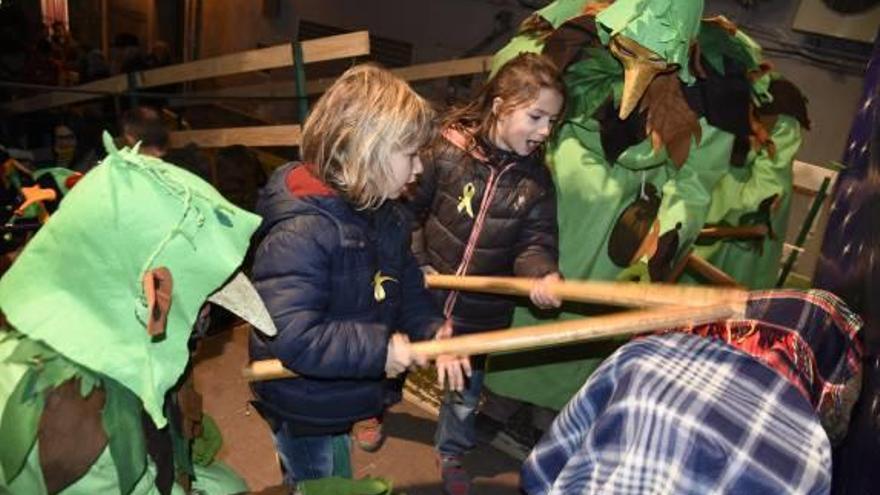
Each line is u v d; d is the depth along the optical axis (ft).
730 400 4.42
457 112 7.32
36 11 35.63
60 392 3.57
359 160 4.71
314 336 5.01
